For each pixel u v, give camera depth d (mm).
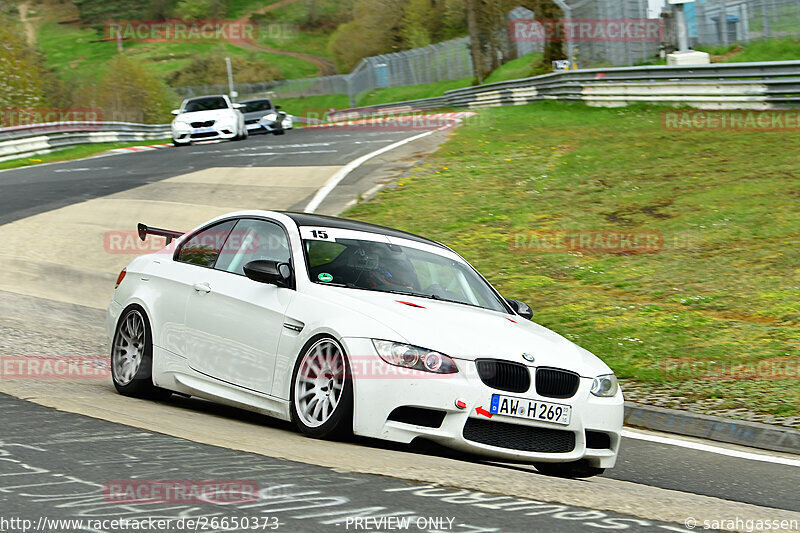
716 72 98125
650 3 154625
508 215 63719
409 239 27234
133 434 19781
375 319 21516
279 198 69312
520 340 22250
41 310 41469
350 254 24875
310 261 24109
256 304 23859
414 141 97938
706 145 79938
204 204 68312
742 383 33906
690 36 146750
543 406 21062
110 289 47594
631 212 62688
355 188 72562
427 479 17391
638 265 51750
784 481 24125
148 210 66312
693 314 43000
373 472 17547
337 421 20938
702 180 68688
